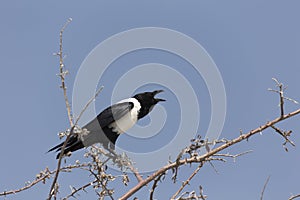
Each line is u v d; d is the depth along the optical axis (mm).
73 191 8750
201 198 8086
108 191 8594
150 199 8461
